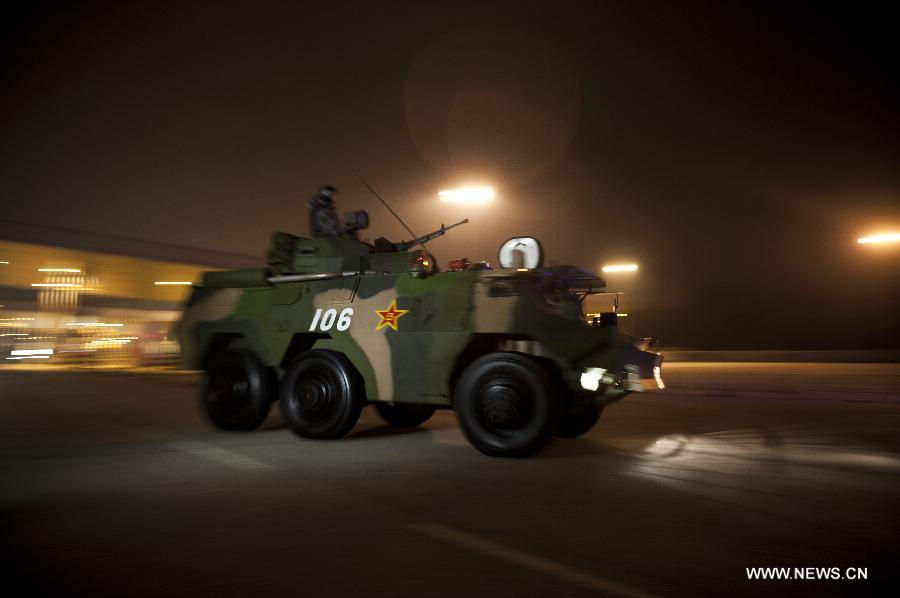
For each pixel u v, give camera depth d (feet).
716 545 10.91
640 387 19.75
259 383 23.79
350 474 16.67
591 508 13.28
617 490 14.85
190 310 26.02
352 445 21.43
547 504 13.60
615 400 21.13
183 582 9.25
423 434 24.16
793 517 12.60
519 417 18.48
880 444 21.61
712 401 38.88
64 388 47.19
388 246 25.70
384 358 21.15
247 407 23.86
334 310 22.48
